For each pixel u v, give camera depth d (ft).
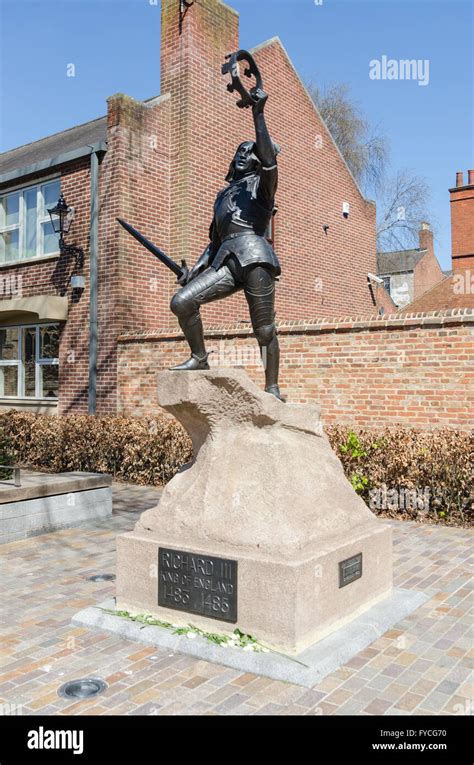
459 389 28.81
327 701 11.76
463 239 69.67
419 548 22.74
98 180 42.50
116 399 41.06
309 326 32.91
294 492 14.79
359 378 31.53
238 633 13.73
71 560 21.85
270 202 16.34
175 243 43.78
